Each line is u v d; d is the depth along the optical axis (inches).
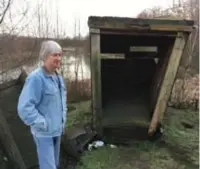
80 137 167.5
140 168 140.9
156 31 159.6
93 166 139.9
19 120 131.1
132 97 217.9
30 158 124.7
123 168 139.9
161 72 183.8
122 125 184.4
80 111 244.2
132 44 195.0
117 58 202.5
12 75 231.6
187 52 292.4
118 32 159.8
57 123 94.4
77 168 136.7
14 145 117.2
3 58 231.3
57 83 95.9
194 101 266.7
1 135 115.3
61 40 321.1
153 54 200.5
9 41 234.1
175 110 255.9
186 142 178.7
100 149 163.0
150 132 175.5
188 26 155.4
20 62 236.2
